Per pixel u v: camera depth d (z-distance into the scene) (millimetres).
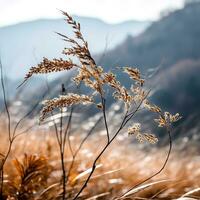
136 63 151375
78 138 6695
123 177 5148
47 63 1901
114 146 7273
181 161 7242
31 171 2818
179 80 124375
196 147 7758
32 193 2836
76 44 1936
